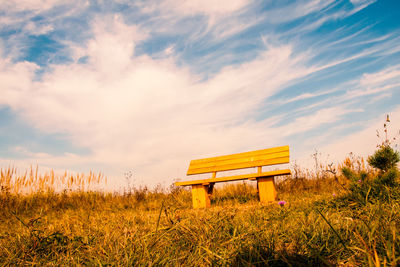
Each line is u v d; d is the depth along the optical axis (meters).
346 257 1.86
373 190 3.56
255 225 2.83
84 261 2.13
